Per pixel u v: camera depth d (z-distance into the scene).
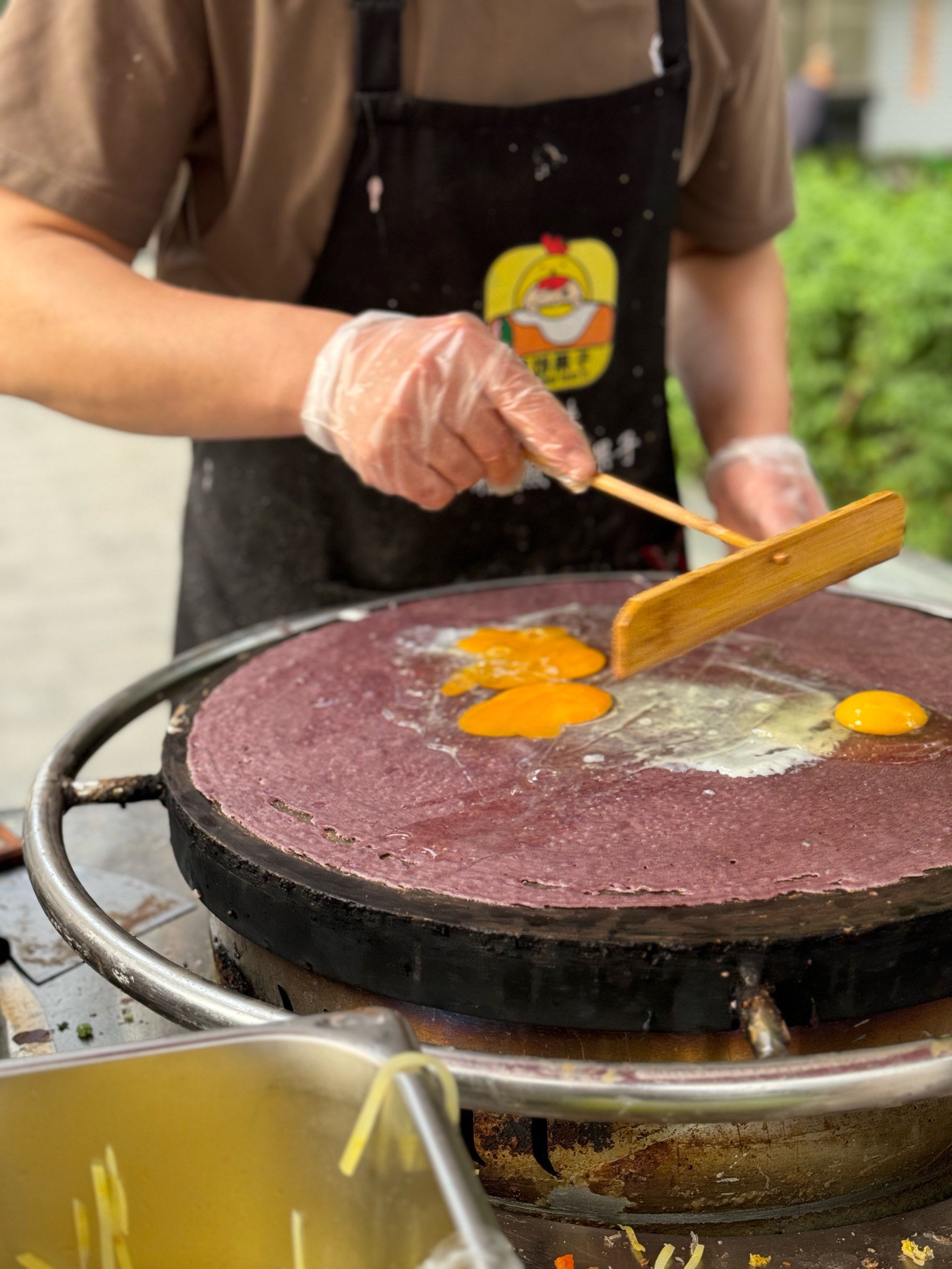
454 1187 0.56
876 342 4.91
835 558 1.12
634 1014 0.84
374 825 1.00
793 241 5.34
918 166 10.24
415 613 1.49
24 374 1.39
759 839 0.96
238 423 1.38
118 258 1.51
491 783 1.07
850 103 11.88
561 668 1.29
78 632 4.62
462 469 1.33
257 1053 0.66
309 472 1.79
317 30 1.51
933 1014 0.90
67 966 1.22
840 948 0.83
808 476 1.91
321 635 1.42
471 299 1.72
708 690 1.23
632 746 1.12
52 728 3.90
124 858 1.44
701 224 2.03
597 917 0.85
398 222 1.65
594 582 1.59
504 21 1.59
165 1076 0.68
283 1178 0.69
